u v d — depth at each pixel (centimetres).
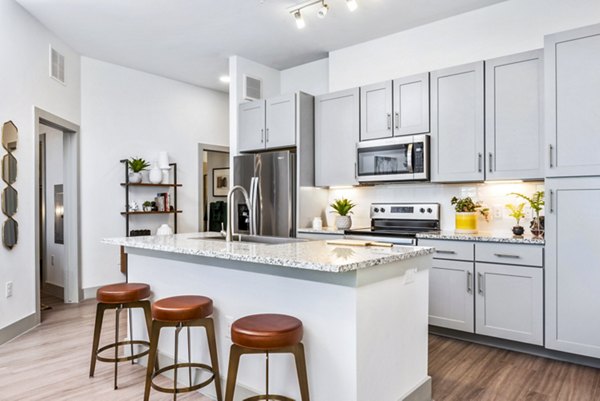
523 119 311
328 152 429
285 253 195
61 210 496
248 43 441
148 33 412
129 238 285
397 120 377
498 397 230
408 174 362
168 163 534
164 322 212
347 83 451
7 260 332
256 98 500
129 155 511
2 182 327
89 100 474
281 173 430
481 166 331
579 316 268
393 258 187
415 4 355
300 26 362
